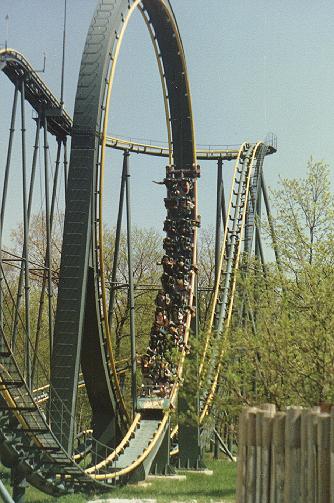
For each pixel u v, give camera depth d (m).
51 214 57.44
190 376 38.25
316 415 15.57
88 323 47.31
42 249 93.69
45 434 37.72
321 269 37.38
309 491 15.46
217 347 37.91
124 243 92.75
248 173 67.38
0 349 35.97
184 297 57.09
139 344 87.38
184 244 57.91
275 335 34.66
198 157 69.56
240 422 17.64
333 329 34.09
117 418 51.81
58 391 42.50
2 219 47.19
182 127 59.84
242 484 17.23
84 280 43.50
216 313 60.81
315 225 41.72
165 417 51.44
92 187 44.44
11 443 35.66
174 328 54.25
